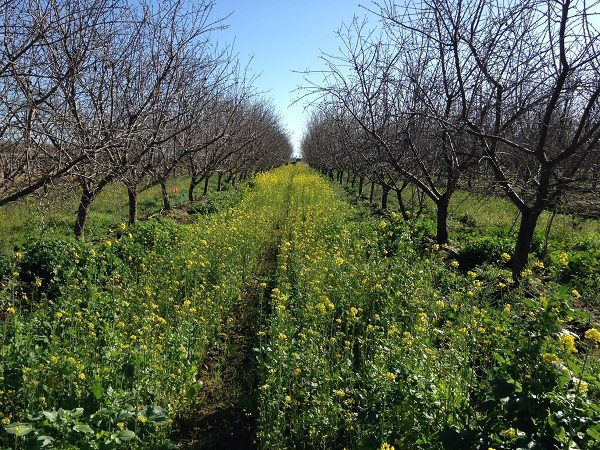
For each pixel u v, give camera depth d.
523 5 5.66
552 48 5.43
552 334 2.83
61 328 4.77
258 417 4.23
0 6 3.89
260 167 34.75
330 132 21.48
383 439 3.11
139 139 6.83
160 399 4.07
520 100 6.27
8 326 4.74
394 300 5.70
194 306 5.88
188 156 12.03
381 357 4.05
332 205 14.74
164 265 7.09
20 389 3.63
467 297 5.57
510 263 8.73
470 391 3.37
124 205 16.03
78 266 6.85
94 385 3.53
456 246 9.84
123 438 3.06
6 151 4.55
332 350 4.72
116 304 5.33
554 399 2.56
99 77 6.50
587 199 6.17
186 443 4.07
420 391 3.25
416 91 7.24
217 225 10.20
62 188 5.37
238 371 5.18
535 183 6.16
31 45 4.02
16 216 10.40
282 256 8.39
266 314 6.34
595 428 2.40
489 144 7.20
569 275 7.99
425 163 9.34
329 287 6.17
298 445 3.75
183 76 7.82
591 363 3.71
